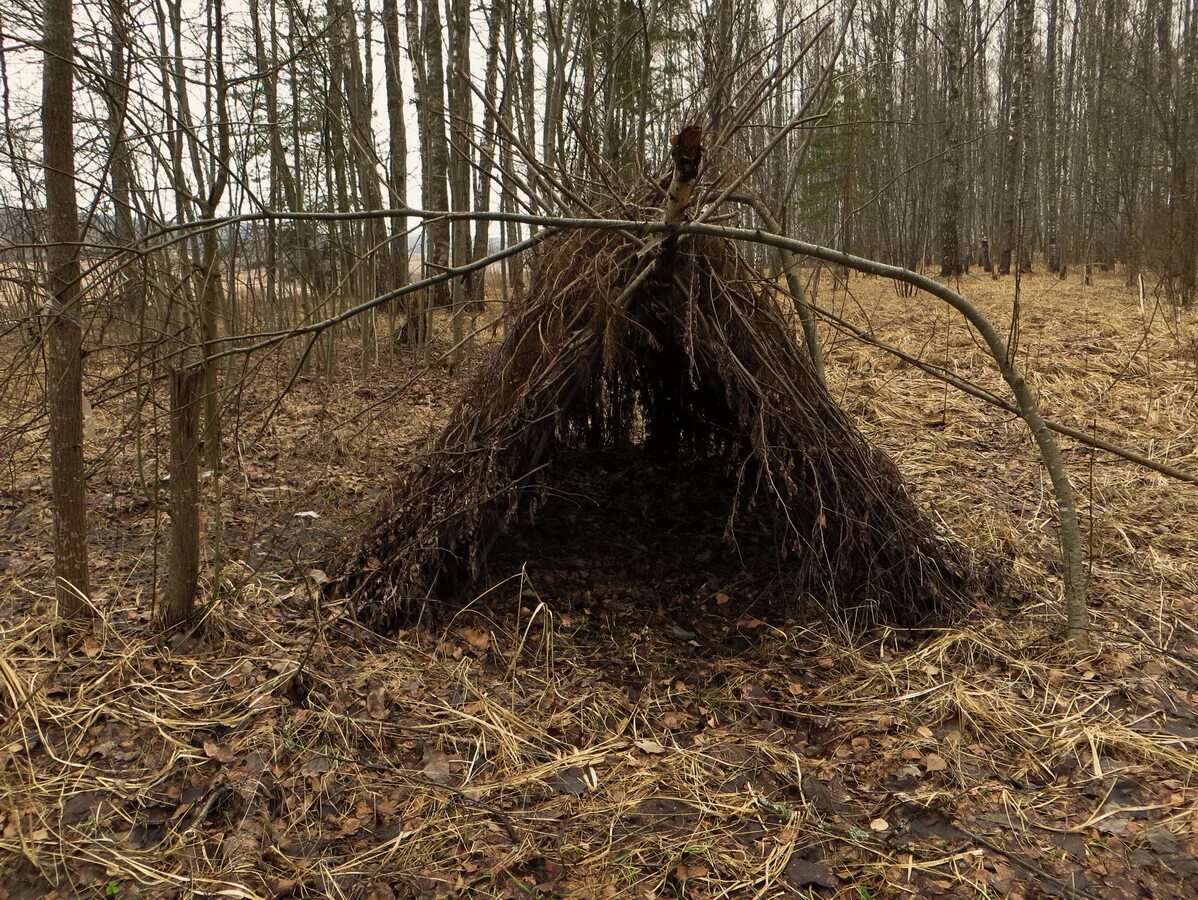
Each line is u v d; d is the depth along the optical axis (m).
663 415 4.90
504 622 3.57
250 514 4.79
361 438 6.38
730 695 3.16
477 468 3.63
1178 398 6.70
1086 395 6.93
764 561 4.05
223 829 2.40
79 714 2.81
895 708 3.01
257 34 6.75
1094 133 26.12
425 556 3.58
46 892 2.19
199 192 5.33
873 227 21.88
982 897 2.16
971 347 8.83
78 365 3.14
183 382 3.15
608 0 8.86
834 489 3.57
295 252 9.39
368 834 2.40
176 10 4.96
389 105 12.05
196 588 3.35
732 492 4.63
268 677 3.06
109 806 2.46
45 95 2.71
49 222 2.83
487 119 8.61
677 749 2.81
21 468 5.08
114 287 2.92
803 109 3.35
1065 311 12.36
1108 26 24.94
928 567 3.65
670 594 3.87
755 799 2.56
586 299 3.66
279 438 6.41
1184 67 15.21
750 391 3.54
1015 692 3.08
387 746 2.79
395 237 2.65
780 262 3.97
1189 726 2.86
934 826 2.44
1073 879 2.22
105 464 3.37
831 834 2.40
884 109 14.96
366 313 8.98
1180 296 11.86
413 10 10.14
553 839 2.39
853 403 6.95
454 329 8.83
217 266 3.19
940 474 5.39
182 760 2.64
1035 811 2.49
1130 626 3.52
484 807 2.51
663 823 2.47
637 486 4.83
